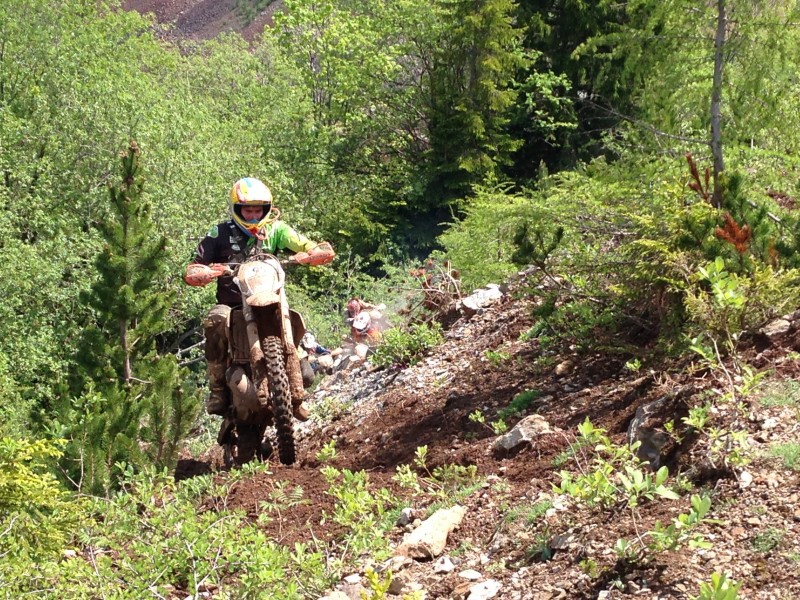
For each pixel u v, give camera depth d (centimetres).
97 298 1224
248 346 739
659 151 912
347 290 2677
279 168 3244
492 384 812
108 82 3136
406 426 795
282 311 719
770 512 436
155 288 2523
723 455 489
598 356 767
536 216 932
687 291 606
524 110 3384
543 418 660
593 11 3225
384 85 3759
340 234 3356
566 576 441
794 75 842
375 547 536
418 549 523
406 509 595
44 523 518
